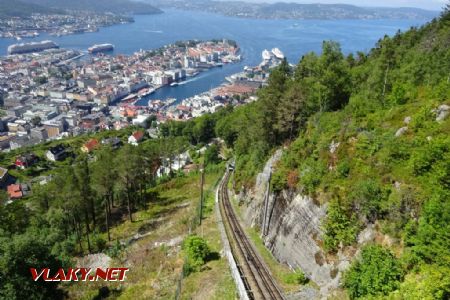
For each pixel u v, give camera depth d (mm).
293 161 42719
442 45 65125
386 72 52219
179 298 33750
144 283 39219
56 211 57781
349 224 30172
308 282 32031
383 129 34875
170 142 103688
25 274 29703
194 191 74250
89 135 185625
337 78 54219
